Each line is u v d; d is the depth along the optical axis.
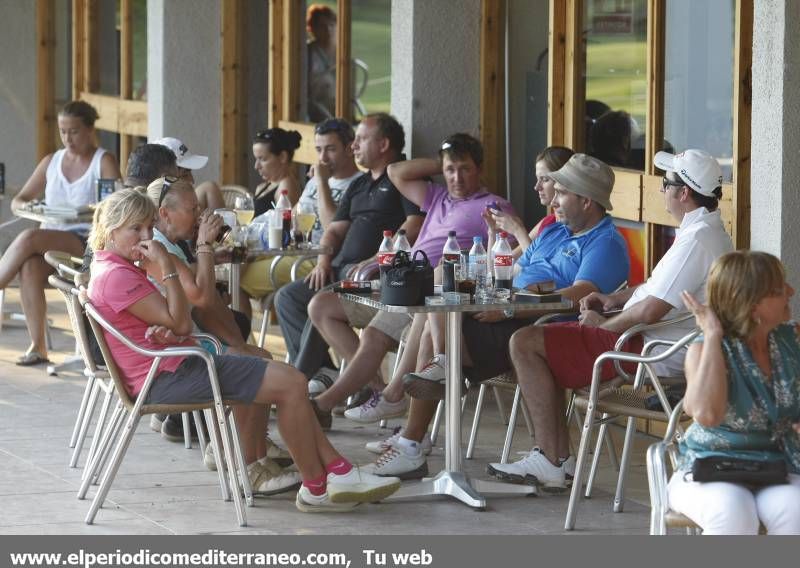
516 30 24.31
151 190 17.66
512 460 18.58
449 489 16.42
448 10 23.88
